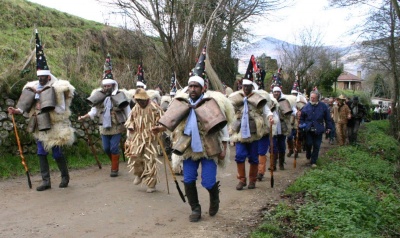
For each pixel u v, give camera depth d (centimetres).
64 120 695
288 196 695
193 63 1717
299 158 1197
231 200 665
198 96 544
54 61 1237
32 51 992
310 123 1030
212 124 512
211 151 529
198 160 547
